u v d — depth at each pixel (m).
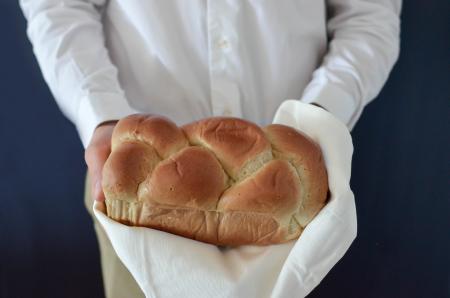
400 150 1.47
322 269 0.66
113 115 0.84
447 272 1.42
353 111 0.92
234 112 0.95
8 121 1.54
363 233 1.47
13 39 1.51
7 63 1.52
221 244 0.67
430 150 1.46
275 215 0.64
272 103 0.96
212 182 0.64
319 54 0.99
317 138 0.71
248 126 0.66
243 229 0.66
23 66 1.52
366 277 1.45
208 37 0.90
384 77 0.96
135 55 0.95
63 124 1.55
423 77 1.47
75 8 0.95
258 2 0.88
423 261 1.44
